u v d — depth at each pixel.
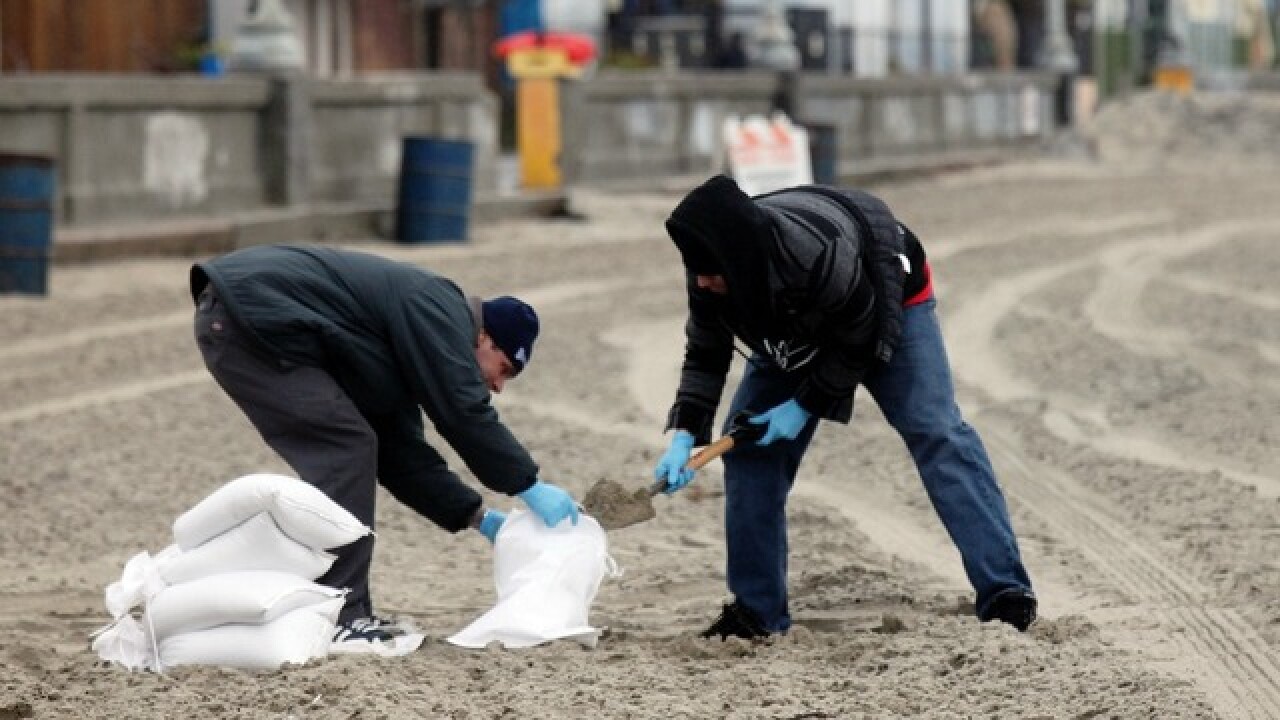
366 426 17.44
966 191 81.94
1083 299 45.84
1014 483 26.53
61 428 30.22
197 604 16.75
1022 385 34.56
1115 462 27.53
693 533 23.72
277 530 16.83
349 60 81.75
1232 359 37.28
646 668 16.91
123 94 51.50
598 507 18.00
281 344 17.12
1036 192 81.12
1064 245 58.16
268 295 17.16
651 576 21.45
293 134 56.94
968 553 18.03
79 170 50.62
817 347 17.34
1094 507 24.94
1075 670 16.30
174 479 26.91
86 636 19.02
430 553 22.91
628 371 35.91
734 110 82.38
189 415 31.41
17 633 18.86
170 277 47.34
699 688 16.19
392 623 18.09
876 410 31.42
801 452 18.47
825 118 88.06
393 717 15.10
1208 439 29.41
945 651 17.03
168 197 53.50
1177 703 15.38
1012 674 16.25
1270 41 181.38
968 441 18.05
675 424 17.92
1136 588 20.61
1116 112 113.38
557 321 41.94
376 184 61.44
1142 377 35.03
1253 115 111.38
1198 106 112.56
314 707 15.48
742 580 18.42
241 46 56.94
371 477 17.48
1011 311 43.72
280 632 16.66
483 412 17.27
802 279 16.58
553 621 17.45
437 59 88.50
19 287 43.41
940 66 118.00
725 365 17.95
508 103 93.62
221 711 15.49
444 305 17.33
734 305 16.80
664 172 77.56
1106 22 140.25
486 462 17.36
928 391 17.97
